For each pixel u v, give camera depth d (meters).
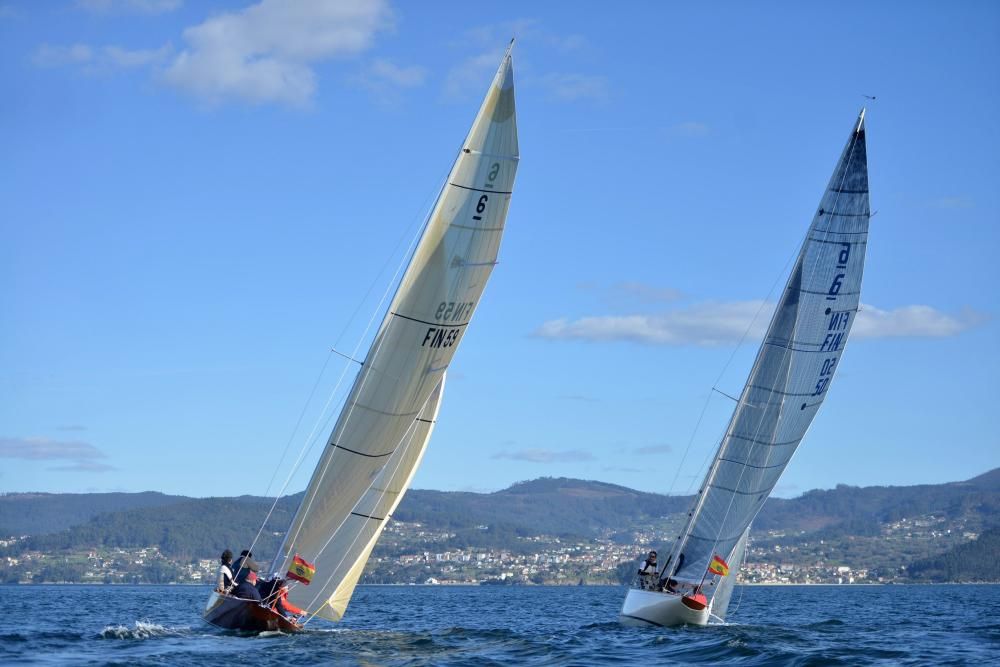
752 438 30.86
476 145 23.28
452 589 176.38
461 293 23.92
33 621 40.97
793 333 30.67
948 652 24.31
